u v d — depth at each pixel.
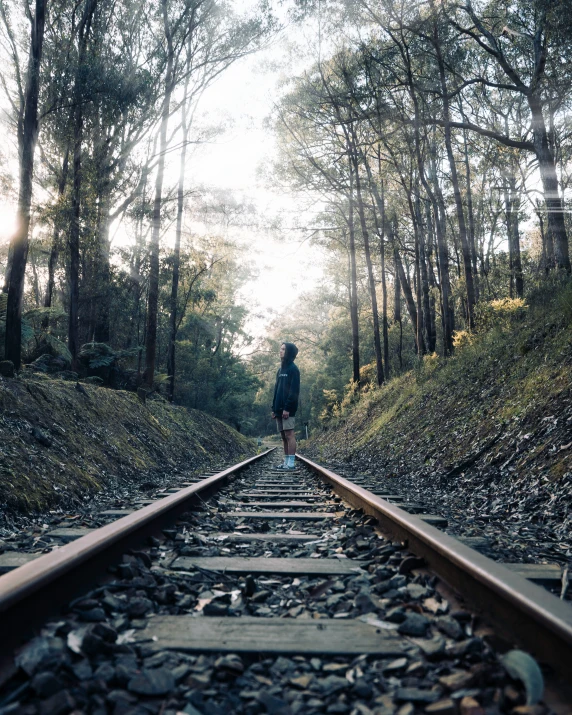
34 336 16.25
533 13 18.78
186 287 30.06
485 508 6.09
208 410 33.69
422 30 18.97
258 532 4.39
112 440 9.94
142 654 1.97
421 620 2.21
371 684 1.79
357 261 33.56
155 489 7.89
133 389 20.16
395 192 28.31
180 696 1.70
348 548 3.69
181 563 3.22
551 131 25.16
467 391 11.88
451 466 8.59
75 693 1.65
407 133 21.38
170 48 19.05
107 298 20.50
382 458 13.12
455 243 30.50
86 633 1.96
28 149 11.27
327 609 2.56
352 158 25.55
